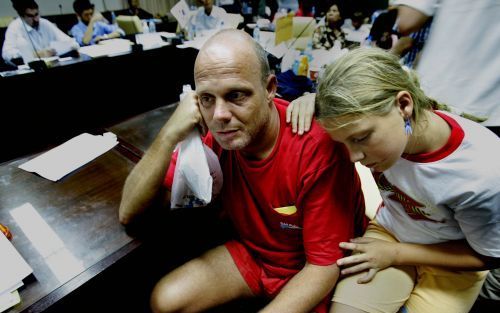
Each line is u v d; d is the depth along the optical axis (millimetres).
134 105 2141
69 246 697
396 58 598
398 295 753
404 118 581
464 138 606
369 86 534
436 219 718
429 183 645
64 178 926
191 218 1061
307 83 1486
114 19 2811
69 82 1752
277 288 876
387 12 1109
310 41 1431
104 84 1900
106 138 1140
